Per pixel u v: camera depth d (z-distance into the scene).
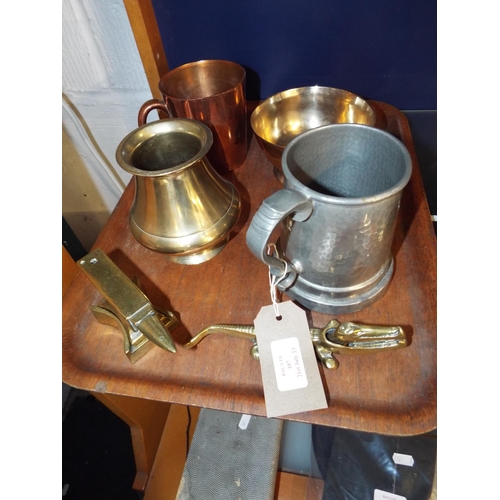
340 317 0.43
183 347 0.42
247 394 0.38
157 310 0.44
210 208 0.46
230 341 0.43
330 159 0.43
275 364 0.38
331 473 0.65
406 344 0.38
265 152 0.52
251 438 0.68
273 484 0.65
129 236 0.54
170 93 0.57
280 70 0.65
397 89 0.64
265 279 0.48
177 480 0.80
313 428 0.68
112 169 0.86
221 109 0.52
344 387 0.38
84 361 0.43
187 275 0.49
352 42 0.60
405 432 0.35
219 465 0.66
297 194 0.34
